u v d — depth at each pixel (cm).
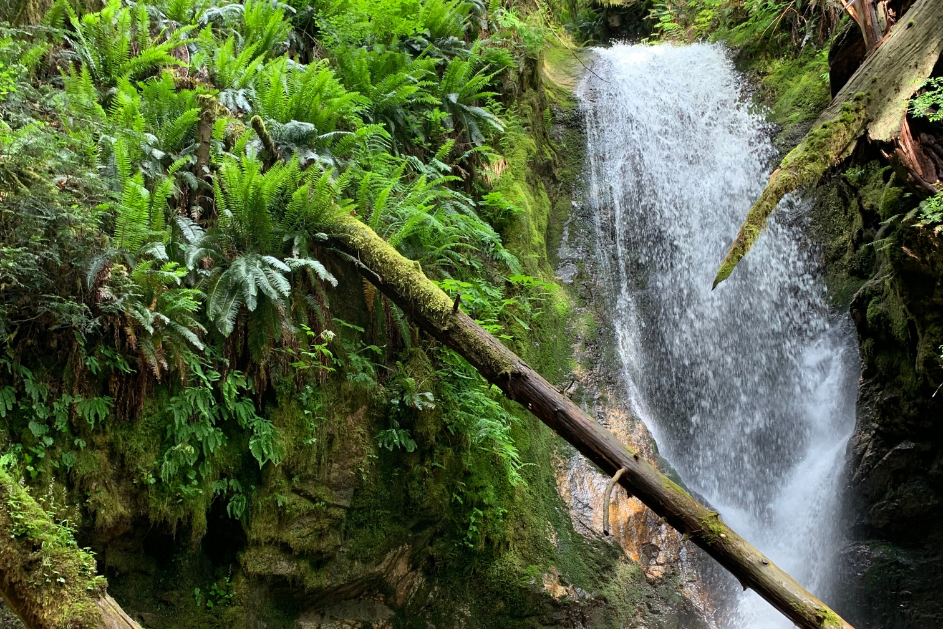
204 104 530
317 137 568
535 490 664
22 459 380
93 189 426
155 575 458
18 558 269
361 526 552
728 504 843
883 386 672
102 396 419
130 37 540
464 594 602
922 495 641
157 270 441
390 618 578
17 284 383
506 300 671
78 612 268
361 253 519
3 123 393
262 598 504
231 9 630
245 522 484
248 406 484
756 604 680
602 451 429
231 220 486
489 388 649
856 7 578
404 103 698
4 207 377
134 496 430
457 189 749
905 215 582
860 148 549
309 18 693
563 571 630
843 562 705
